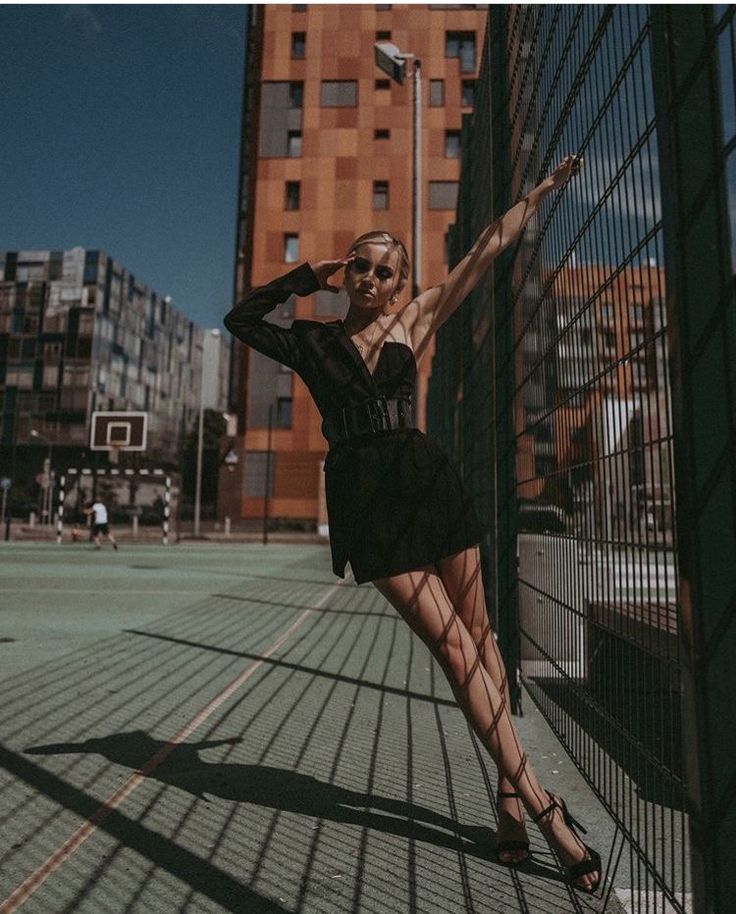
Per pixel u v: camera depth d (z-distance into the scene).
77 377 64.94
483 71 4.93
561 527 2.72
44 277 66.25
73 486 56.38
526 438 3.65
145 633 5.60
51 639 5.30
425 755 2.74
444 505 1.77
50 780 2.43
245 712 3.32
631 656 1.91
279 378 36.66
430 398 11.09
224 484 38.53
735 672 1.17
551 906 1.65
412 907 1.64
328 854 1.90
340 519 1.77
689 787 1.19
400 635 5.57
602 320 2.01
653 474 1.60
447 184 37.09
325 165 37.66
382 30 38.22
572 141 2.34
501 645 3.57
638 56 1.57
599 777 2.34
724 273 1.22
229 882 1.74
